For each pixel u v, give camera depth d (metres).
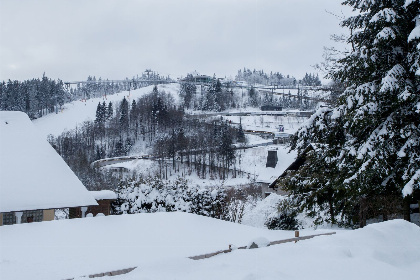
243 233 12.82
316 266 6.64
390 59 15.04
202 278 5.66
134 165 106.38
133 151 146.12
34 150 17.06
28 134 18.11
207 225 13.16
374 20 14.60
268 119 181.25
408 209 16.20
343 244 8.30
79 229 11.05
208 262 6.73
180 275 5.84
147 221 12.56
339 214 20.09
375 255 7.61
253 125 166.00
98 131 168.25
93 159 131.12
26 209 13.49
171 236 11.09
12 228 10.74
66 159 109.12
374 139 14.59
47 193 14.66
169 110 172.88
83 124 194.75
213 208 17.59
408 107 14.19
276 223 21.17
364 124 14.95
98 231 10.93
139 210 16.25
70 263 7.89
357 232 9.39
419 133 13.66
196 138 132.00
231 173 96.25
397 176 14.63
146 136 161.62
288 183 18.75
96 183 63.09
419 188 12.90
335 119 16.48
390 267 6.91
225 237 11.71
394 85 13.80
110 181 66.19
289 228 20.86
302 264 6.73
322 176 17.66
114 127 172.00
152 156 121.00
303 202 18.42
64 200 14.60
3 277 6.87
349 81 16.86
